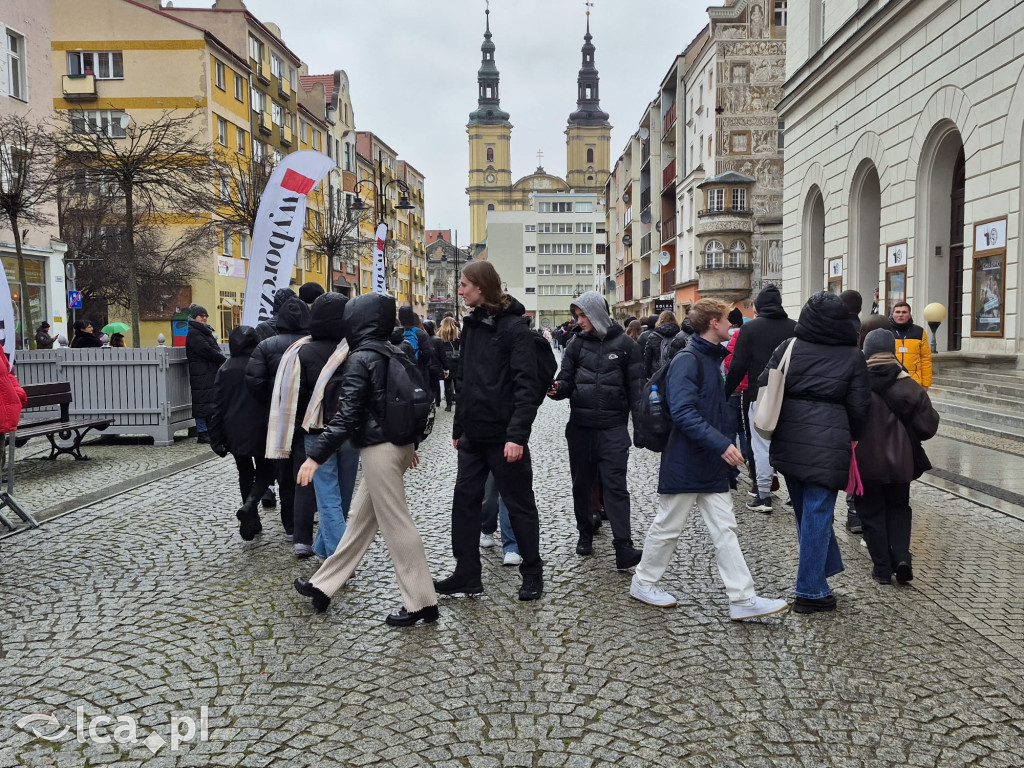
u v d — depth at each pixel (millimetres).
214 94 38375
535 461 10594
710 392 4707
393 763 3125
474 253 153625
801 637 4375
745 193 41938
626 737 3312
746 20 42094
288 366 5758
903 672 3914
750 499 7973
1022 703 3586
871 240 22516
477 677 3902
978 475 8617
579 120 152875
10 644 4332
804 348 4762
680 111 50125
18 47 22469
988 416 12117
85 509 7605
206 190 22672
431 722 3451
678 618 4703
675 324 10414
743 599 4617
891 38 19453
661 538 4898
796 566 5695
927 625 4520
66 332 23922
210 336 11766
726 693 3707
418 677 3906
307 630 4523
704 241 42469
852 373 4711
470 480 5066
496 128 152000
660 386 4867
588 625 4598
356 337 4617
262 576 5527
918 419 5039
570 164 154000
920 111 18109
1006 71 14594
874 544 5289
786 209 28625
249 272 11422
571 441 6012
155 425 12023
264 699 3678
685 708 3564
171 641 4367
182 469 9891
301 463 5898
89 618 4715
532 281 114375
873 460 5043
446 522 7086
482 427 4926
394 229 77938
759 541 6391
